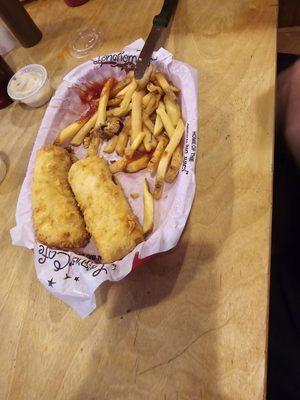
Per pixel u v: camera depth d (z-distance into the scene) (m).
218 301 0.28
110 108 0.41
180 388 0.26
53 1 0.56
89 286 0.28
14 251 0.36
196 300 0.29
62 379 0.29
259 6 0.43
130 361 0.28
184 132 0.34
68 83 0.41
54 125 0.40
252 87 0.37
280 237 0.37
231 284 0.28
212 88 0.39
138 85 0.38
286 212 0.38
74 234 0.33
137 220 0.34
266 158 0.33
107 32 0.49
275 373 0.31
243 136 0.35
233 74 0.39
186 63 0.41
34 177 0.36
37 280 0.34
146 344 0.28
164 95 0.38
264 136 0.34
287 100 0.35
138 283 0.31
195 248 0.31
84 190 0.33
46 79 0.44
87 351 0.29
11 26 0.49
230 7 0.44
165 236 0.29
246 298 0.27
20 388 0.29
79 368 0.29
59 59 0.49
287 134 0.33
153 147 0.36
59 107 0.41
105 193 0.32
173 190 0.33
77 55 0.48
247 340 0.26
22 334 0.31
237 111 0.36
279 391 0.30
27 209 0.35
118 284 0.31
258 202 0.31
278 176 0.39
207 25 0.44
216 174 0.34
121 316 0.30
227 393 0.24
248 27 0.42
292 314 0.33
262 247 0.29
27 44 0.52
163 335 0.28
